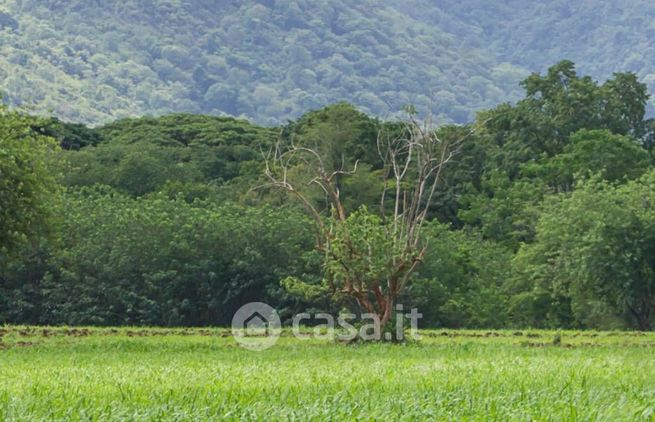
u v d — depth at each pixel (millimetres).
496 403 29656
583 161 146125
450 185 160125
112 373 44406
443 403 30453
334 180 146875
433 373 41688
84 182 156125
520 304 122688
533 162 158625
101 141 193125
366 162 156750
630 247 107438
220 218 123938
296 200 142250
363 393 33438
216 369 46156
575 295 112250
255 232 122438
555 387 34875
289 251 121688
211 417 28766
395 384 36625
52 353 64750
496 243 143375
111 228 122188
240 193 153125
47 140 80938
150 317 121938
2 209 76062
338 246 75812
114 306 122562
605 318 114562
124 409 30062
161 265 121812
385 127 158500
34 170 79312
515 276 124562
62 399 32438
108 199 132875
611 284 108000
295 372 43750
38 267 122938
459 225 157625
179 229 122750
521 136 168000
